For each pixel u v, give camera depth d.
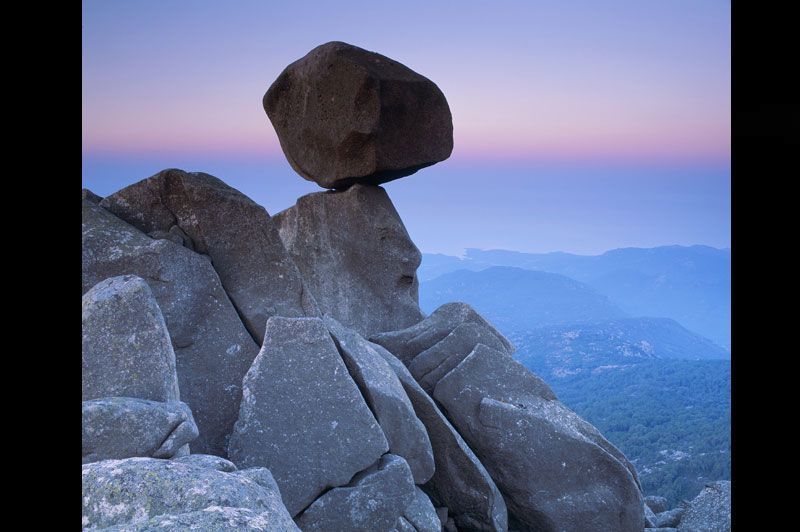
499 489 7.00
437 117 8.62
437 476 6.67
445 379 7.11
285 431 5.48
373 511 5.44
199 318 6.05
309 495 5.39
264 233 6.44
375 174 8.66
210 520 2.75
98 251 5.87
